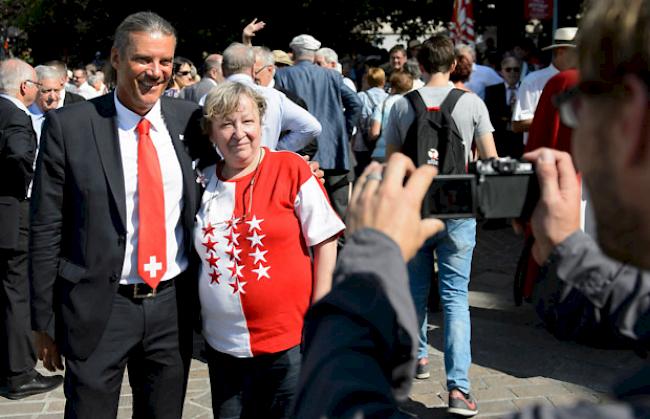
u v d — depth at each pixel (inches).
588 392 164.9
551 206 37.3
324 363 31.5
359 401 30.1
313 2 629.9
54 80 205.5
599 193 27.3
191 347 112.0
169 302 107.0
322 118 243.1
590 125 27.2
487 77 328.8
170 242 106.4
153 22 102.3
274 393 111.0
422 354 171.3
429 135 149.9
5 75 167.6
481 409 159.2
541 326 202.1
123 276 104.3
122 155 104.2
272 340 107.4
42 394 173.8
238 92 106.2
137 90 102.3
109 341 104.0
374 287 32.3
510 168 40.1
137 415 112.8
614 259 27.6
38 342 112.2
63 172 102.5
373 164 37.5
